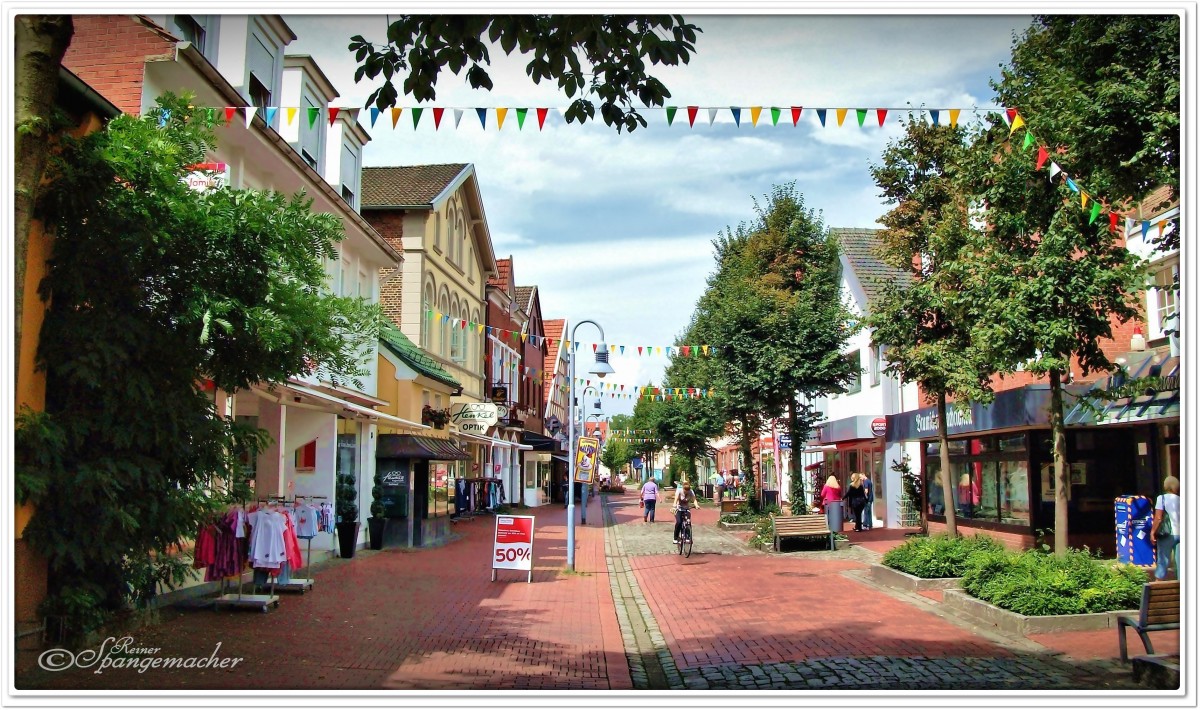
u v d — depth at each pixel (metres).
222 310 7.68
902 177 16.33
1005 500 19.56
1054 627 9.53
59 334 7.62
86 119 8.36
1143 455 16.19
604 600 13.19
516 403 43.50
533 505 45.84
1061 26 11.25
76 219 7.63
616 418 92.31
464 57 7.54
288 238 8.20
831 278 25.39
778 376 22.94
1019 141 11.59
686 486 19.94
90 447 7.86
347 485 17.95
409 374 22.81
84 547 7.57
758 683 7.81
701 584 14.83
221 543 10.55
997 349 12.06
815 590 13.37
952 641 9.23
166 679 7.23
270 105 14.95
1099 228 11.43
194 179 9.20
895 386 26.83
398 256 21.72
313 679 7.51
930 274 16.45
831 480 20.80
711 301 29.77
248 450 9.15
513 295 42.66
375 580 14.33
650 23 7.44
